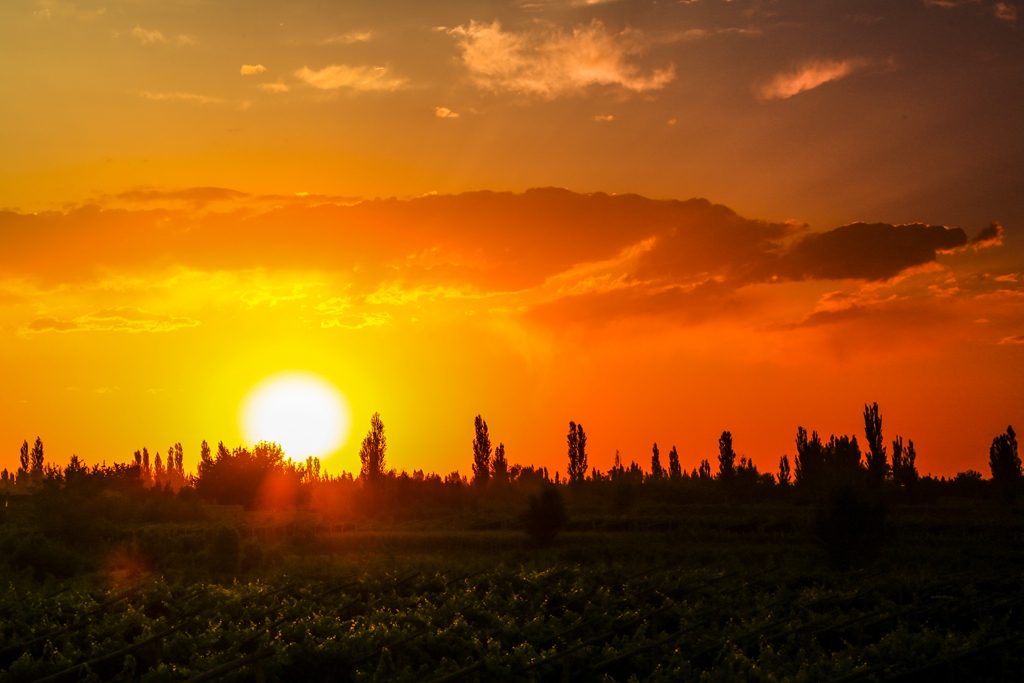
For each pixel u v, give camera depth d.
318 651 18.69
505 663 18.23
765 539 56.06
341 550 52.09
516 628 21.61
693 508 82.69
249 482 95.38
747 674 17.81
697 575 31.80
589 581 30.33
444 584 30.28
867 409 104.38
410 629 21.42
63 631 20.11
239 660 15.37
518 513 78.62
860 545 39.06
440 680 17.39
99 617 22.80
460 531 68.00
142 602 24.75
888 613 24.12
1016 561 44.34
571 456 113.12
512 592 28.31
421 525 76.81
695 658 21.30
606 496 90.44
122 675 17.98
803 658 20.47
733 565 39.09
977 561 43.41
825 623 23.70
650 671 19.73
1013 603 25.53
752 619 24.12
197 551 46.66
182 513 70.69
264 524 68.75
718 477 104.00
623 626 22.73
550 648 21.67
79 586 28.75
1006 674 20.25
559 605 26.34
